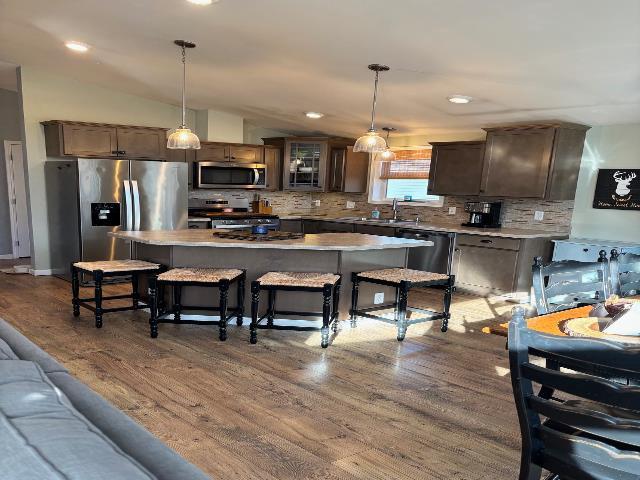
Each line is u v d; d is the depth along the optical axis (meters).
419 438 2.29
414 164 6.67
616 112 4.39
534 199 5.57
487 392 2.85
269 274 3.71
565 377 1.12
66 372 1.38
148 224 5.57
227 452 2.09
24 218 7.06
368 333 3.92
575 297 2.98
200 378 2.86
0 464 0.69
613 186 4.95
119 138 5.68
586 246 4.80
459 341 3.79
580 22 2.57
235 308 3.95
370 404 2.63
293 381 2.88
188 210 6.35
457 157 5.89
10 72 5.71
